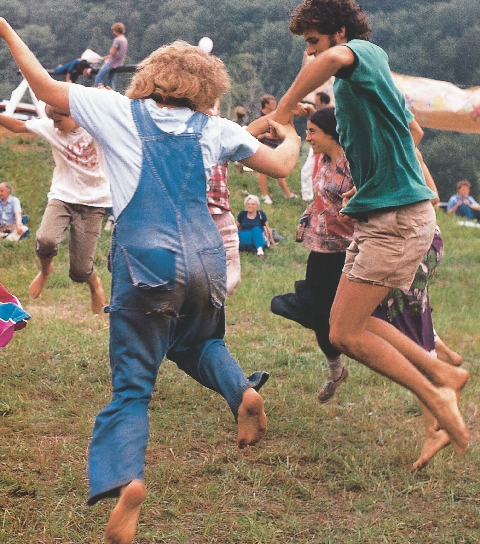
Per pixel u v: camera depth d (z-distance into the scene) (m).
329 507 3.77
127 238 2.81
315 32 3.45
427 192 3.48
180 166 2.85
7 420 4.63
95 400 5.09
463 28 57.41
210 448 4.39
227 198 5.14
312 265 4.73
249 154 3.00
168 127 2.87
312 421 4.78
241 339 6.80
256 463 4.20
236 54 55.50
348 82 3.25
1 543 3.33
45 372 5.54
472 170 53.59
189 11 58.25
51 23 58.88
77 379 5.45
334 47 3.20
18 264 10.05
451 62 55.88
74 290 8.56
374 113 3.32
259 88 52.47
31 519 3.54
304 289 4.80
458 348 6.70
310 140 4.56
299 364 6.04
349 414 4.96
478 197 53.31
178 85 2.89
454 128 9.16
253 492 3.87
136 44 57.38
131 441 2.73
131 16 57.84
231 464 4.17
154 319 2.81
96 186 5.63
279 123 3.26
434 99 8.99
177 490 3.83
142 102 2.91
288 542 3.45
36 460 4.11
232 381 2.94
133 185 2.82
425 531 3.55
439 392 3.75
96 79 13.92
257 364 6.04
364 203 3.48
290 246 11.93
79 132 5.50
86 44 57.78
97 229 5.74
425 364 3.83
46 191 13.08
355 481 3.96
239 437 2.97
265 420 2.96
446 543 3.44
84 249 5.73
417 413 5.02
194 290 2.83
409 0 60.84
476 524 3.60
